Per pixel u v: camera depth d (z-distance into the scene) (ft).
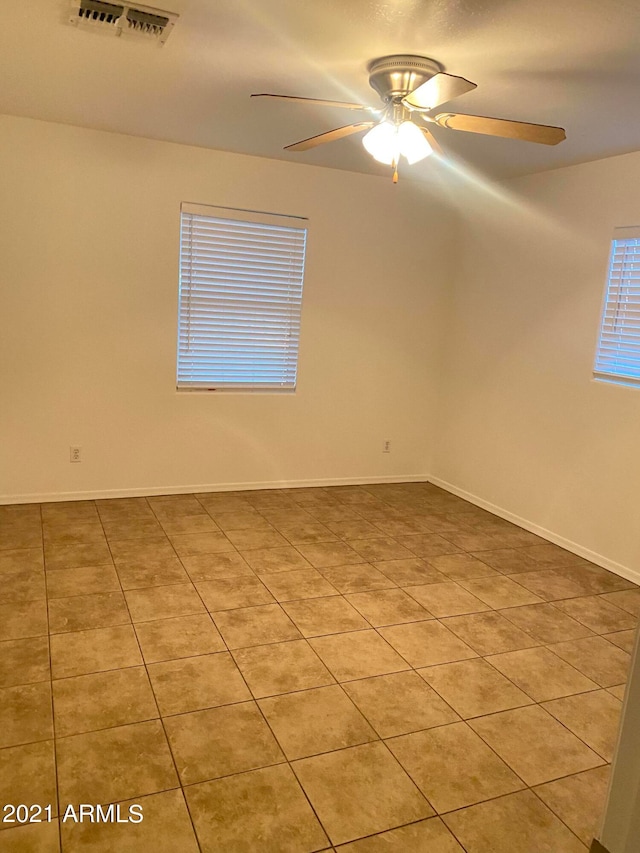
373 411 16.70
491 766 6.75
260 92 9.69
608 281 12.25
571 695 8.10
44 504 13.75
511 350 14.69
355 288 15.78
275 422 15.67
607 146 11.32
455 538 13.51
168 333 14.15
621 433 12.01
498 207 14.97
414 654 8.80
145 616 9.28
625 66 7.91
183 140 13.08
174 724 7.02
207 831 5.66
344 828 5.81
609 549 12.29
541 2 6.42
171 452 14.76
